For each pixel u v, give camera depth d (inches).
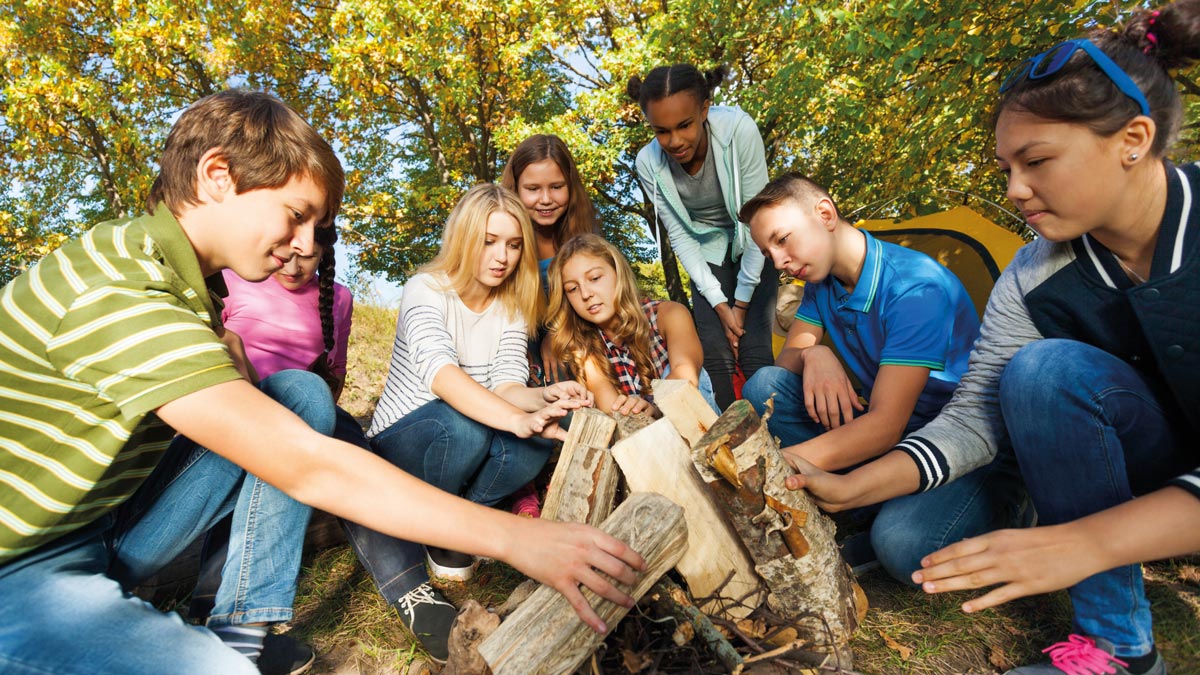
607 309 106.3
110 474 49.9
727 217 143.3
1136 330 59.2
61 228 496.7
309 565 90.7
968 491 72.9
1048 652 61.7
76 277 46.8
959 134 168.2
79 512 49.8
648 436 64.0
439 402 88.2
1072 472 57.3
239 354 68.9
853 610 62.5
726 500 56.5
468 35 385.1
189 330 45.9
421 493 46.8
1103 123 49.4
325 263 99.6
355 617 77.6
